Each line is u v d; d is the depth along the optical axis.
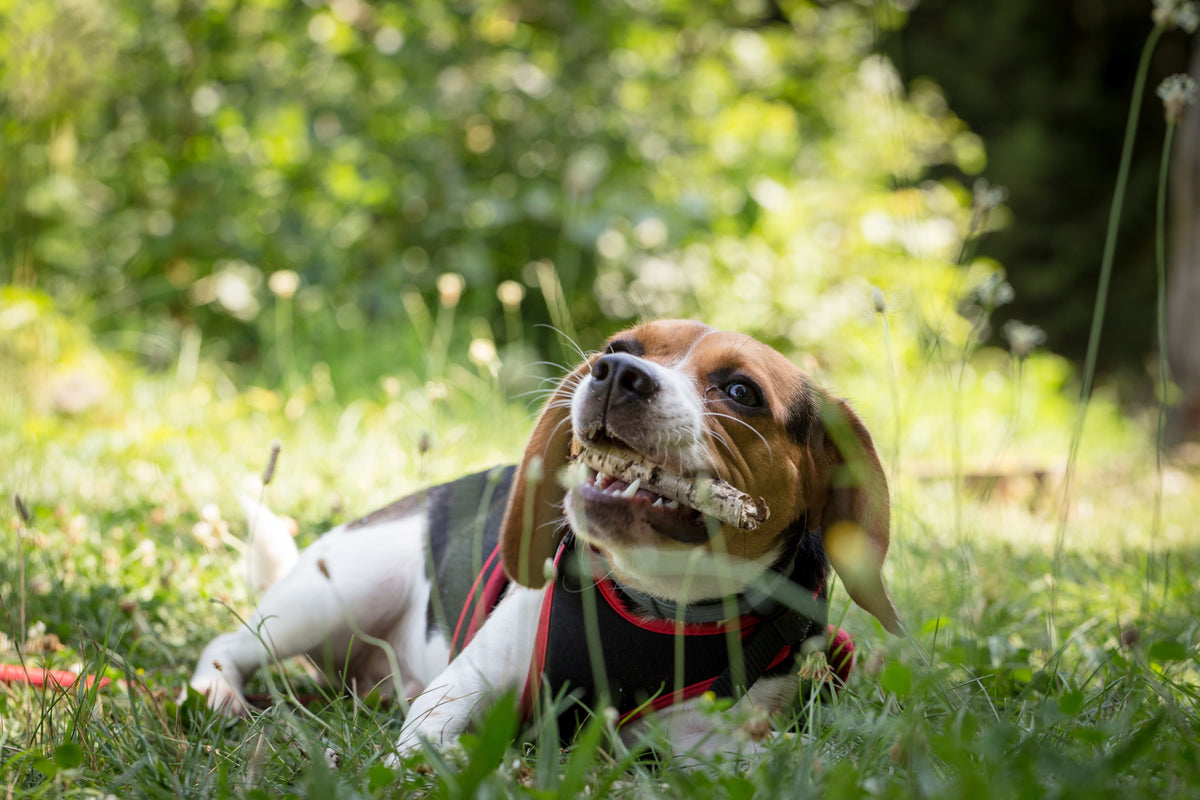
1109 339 17.45
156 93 8.96
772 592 2.76
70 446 6.26
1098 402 11.40
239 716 3.08
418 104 8.91
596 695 2.76
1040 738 2.40
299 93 8.99
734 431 2.78
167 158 8.78
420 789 2.23
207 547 3.90
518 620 2.84
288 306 8.38
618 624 2.75
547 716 2.24
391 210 8.84
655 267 8.95
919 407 8.62
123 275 8.91
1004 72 18.39
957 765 2.04
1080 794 1.89
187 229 8.69
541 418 2.97
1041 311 17.78
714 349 2.89
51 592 3.82
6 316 7.08
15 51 7.93
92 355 7.80
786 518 2.86
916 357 9.03
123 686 3.12
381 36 9.14
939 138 10.98
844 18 10.55
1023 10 17.78
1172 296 10.36
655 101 9.58
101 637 3.58
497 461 5.98
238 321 8.78
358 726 2.80
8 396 6.80
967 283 10.08
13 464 5.35
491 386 7.41
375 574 3.57
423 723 2.65
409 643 3.57
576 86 9.23
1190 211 10.13
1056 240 17.56
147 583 4.11
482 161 9.19
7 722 2.79
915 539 4.55
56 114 8.20
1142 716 2.60
